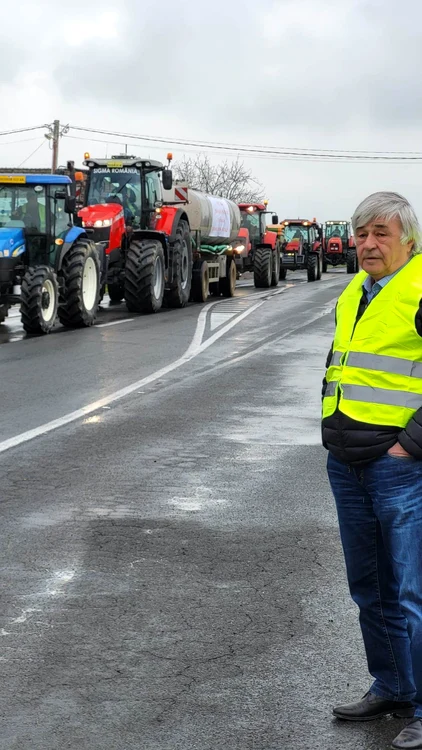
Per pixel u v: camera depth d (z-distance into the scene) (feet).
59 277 60.23
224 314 73.87
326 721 11.98
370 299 11.55
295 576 17.06
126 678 12.97
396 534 11.43
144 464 25.63
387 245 11.18
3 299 57.93
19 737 11.39
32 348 50.39
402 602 11.52
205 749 11.21
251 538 19.26
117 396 36.06
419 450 11.09
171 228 77.30
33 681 12.84
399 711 12.20
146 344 52.60
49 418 31.73
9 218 59.52
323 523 20.36
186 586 16.48
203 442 28.50
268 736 11.55
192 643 14.12
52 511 21.07
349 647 14.07
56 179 59.77
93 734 11.48
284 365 45.27
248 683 12.89
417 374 11.26
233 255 100.27
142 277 72.38
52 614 15.17
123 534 19.42
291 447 27.91
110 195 76.38
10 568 17.31
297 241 145.48
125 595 16.03
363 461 11.41
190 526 20.03
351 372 11.46
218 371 43.06
